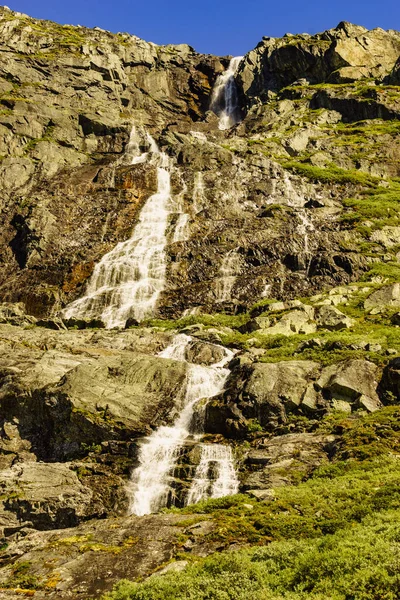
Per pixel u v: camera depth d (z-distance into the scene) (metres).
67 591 12.38
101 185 53.41
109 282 41.72
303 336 29.33
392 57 84.31
